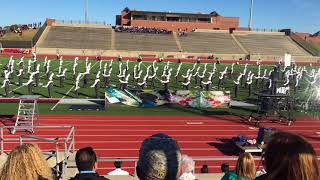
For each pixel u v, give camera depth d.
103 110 25.28
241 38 78.94
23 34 77.94
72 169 10.47
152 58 61.34
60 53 65.62
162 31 77.69
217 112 26.08
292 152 2.23
